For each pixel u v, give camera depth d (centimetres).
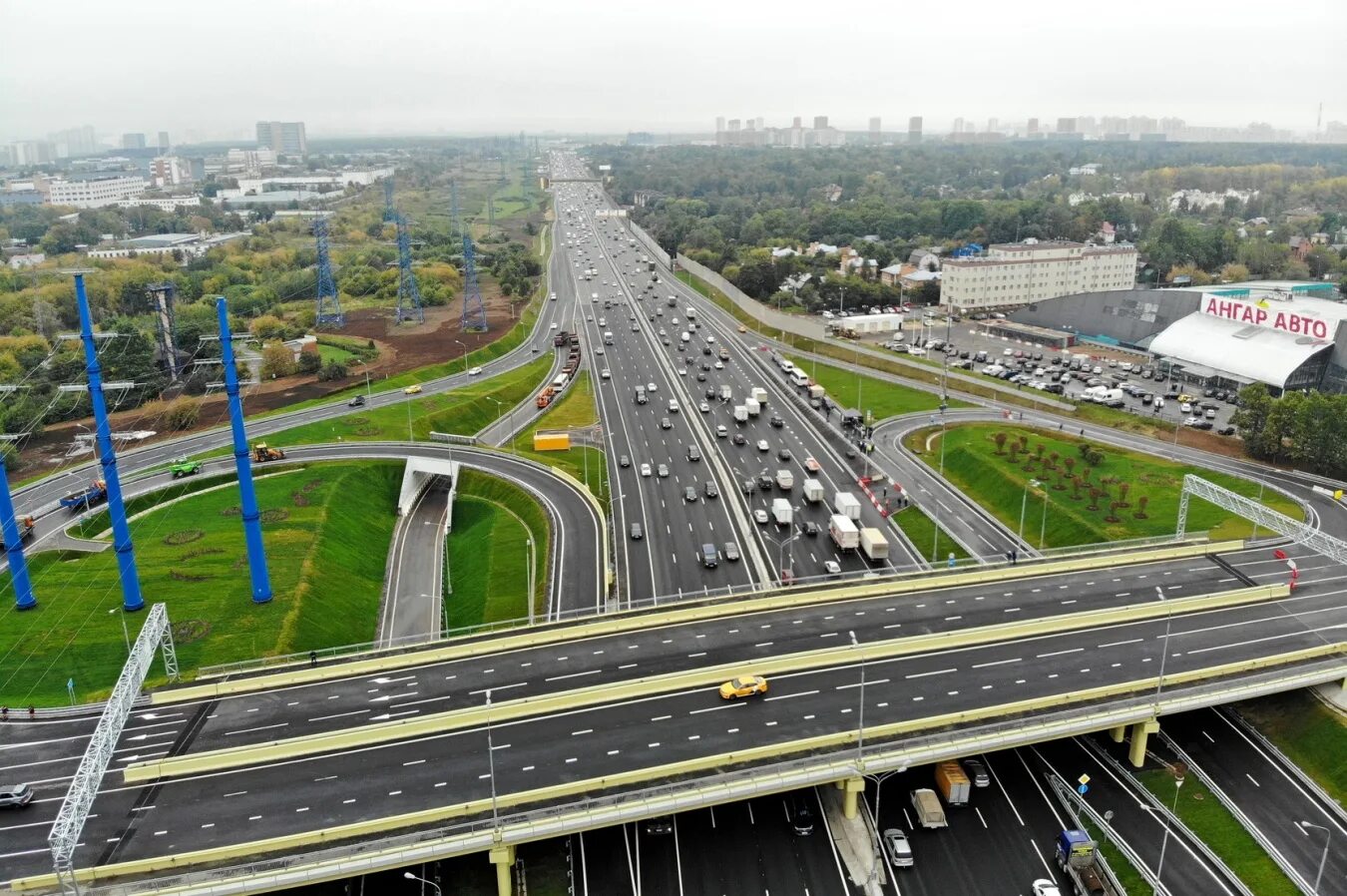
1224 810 9275
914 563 13888
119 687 8706
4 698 10506
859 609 11538
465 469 17712
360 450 18512
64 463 18050
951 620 11194
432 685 9988
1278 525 12219
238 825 7975
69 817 7025
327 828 7856
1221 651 10462
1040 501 15862
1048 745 10188
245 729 9325
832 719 9231
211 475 16875
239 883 7375
